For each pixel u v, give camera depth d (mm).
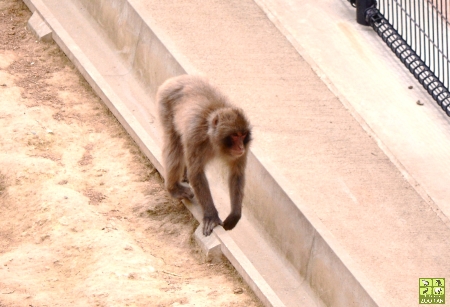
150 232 11359
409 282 10289
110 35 14875
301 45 15219
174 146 11117
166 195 11953
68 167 12289
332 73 14578
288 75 14023
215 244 10867
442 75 14953
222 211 11898
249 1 15711
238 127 9977
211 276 10656
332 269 10492
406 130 13445
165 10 14922
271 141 12484
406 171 12289
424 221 11352
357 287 10078
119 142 12953
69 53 14477
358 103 13961
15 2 15820
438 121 13750
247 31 14883
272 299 10031
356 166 12234
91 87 14008
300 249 11055
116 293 9703
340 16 16250
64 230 10867
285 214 11320
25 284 9797
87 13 15406
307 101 13492
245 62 14125
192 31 14547
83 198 11562
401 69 14953
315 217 10984
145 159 12594
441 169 12602
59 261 10375
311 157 12281
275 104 13305
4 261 10273
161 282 10211
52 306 9438
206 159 10609
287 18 15906
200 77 11078
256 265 11281
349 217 11258
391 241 10922
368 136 12914
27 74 14219
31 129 12781
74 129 13109
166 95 11055
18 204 11406
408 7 16609
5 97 13492
